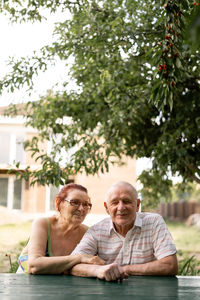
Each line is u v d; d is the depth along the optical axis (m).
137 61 4.09
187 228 18.53
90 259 2.01
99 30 3.71
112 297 1.23
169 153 3.86
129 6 3.72
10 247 10.11
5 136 14.77
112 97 4.14
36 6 3.93
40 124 5.18
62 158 4.43
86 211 2.49
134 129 4.73
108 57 4.06
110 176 14.20
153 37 3.64
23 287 1.47
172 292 1.36
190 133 3.96
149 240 2.21
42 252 2.30
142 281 1.74
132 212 2.18
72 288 1.46
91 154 4.41
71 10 3.99
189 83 3.93
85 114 4.70
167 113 4.50
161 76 2.10
